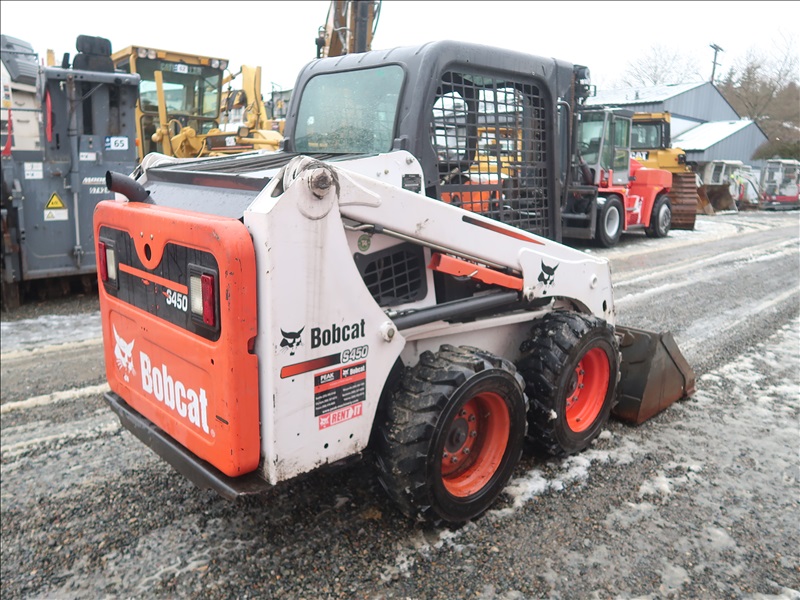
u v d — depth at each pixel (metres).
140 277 2.74
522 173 3.56
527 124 3.54
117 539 2.90
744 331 5.89
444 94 3.09
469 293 3.18
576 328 3.34
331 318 2.42
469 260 3.00
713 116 20.25
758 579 2.54
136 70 9.76
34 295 7.79
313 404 2.43
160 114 9.80
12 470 3.55
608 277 3.85
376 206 2.54
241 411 2.29
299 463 2.43
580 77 5.80
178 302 2.49
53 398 4.54
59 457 3.69
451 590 2.51
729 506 3.04
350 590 2.52
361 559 2.70
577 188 11.27
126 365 3.00
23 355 5.48
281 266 2.24
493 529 2.88
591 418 3.59
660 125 15.33
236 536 2.89
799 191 16.80
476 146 3.27
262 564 2.69
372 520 2.97
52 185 7.17
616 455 3.55
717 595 2.45
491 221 3.03
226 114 11.41
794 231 13.65
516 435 3.01
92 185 7.40
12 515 3.12
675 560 2.65
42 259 7.22
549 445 3.35
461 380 2.68
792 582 2.52
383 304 2.77
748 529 2.86
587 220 11.52
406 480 2.64
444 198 3.11
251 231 2.24
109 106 7.45
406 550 2.75
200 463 2.50
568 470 3.38
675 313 6.58
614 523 2.91
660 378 4.00
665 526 2.89
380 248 2.73
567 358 3.26
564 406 3.34
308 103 3.59
